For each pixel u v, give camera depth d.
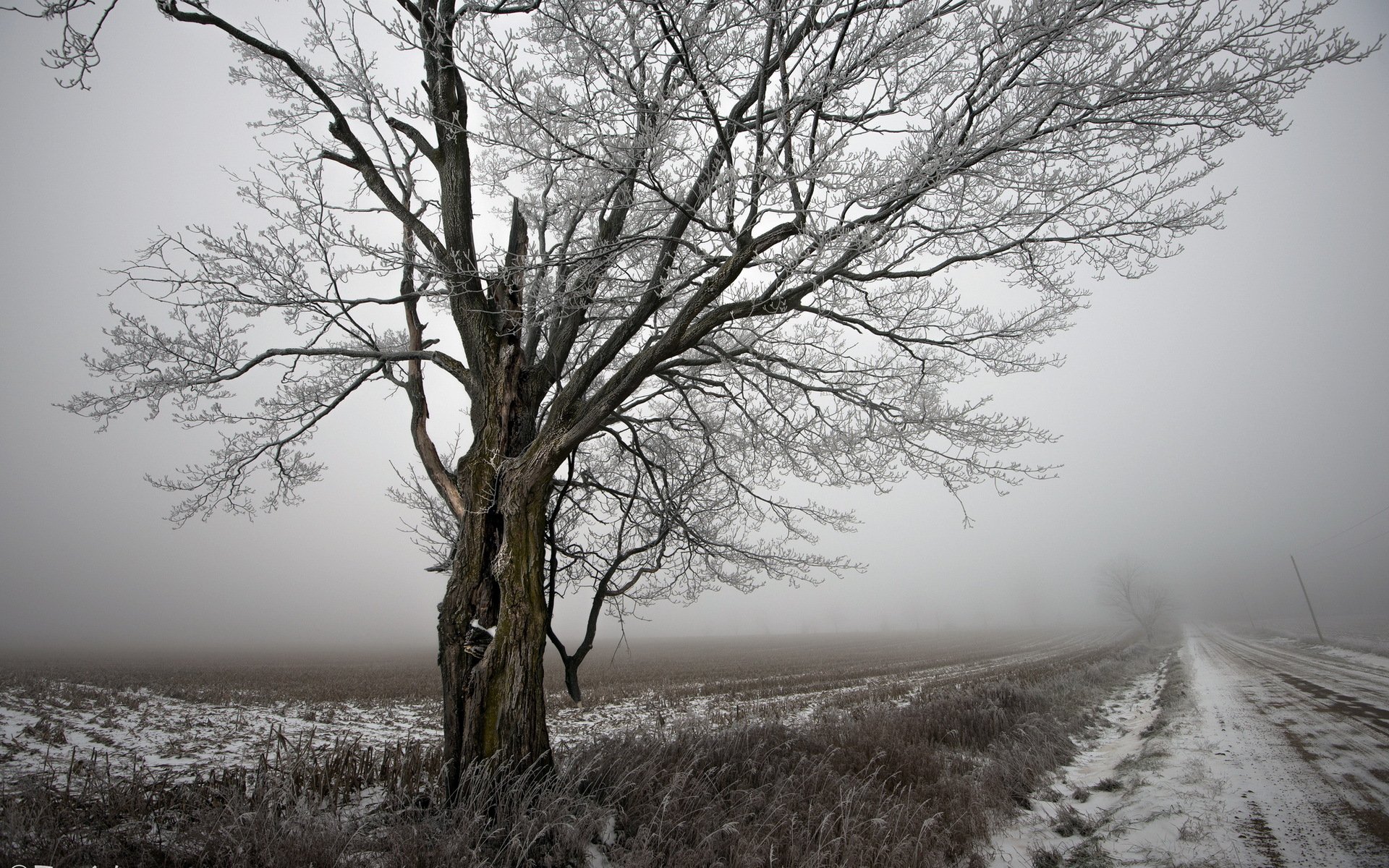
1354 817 5.77
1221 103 4.54
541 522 5.35
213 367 5.89
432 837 4.10
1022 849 5.59
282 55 5.49
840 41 4.68
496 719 4.64
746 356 7.25
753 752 6.52
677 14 4.38
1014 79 4.74
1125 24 4.49
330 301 5.61
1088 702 14.84
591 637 6.29
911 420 6.53
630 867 4.12
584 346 7.16
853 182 4.75
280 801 4.55
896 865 4.66
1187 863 4.97
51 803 4.53
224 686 23.02
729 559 7.50
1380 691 14.51
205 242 5.33
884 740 7.80
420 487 7.25
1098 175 5.11
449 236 5.87
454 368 5.78
